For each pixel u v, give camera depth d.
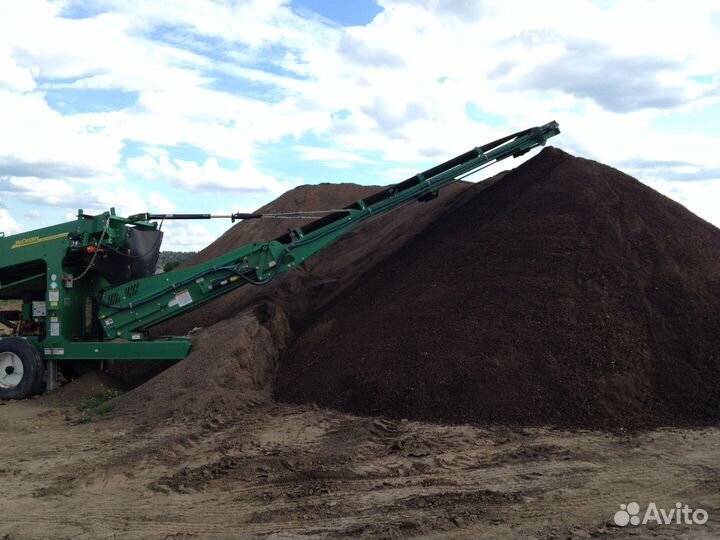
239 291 16.25
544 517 5.99
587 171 12.98
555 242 11.38
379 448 8.09
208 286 12.39
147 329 12.96
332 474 7.21
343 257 15.71
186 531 5.96
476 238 12.26
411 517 6.05
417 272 12.33
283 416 9.75
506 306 10.41
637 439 8.20
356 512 6.23
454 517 5.98
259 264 12.54
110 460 8.09
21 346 12.09
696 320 10.08
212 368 10.75
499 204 13.41
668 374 9.39
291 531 5.87
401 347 10.34
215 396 10.13
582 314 10.11
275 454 8.03
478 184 15.50
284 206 19.22
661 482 6.80
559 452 7.75
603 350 9.58
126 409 10.49
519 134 14.45
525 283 10.73
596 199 12.16
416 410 9.26
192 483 7.20
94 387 12.20
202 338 12.17
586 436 8.37
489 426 8.77
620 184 12.84
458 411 9.09
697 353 9.63
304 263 15.66
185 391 10.37
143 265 13.09
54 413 10.84
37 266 12.84
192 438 8.83
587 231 11.50
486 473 7.18
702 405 8.97
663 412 8.92
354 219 13.18
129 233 12.58
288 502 6.58
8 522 6.23
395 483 6.97
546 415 8.85
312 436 8.73
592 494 6.52
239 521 6.16
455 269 11.69
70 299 12.61
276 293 14.01
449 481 6.96
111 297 12.48
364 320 11.67
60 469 7.84
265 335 12.02
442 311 10.74
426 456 7.76
